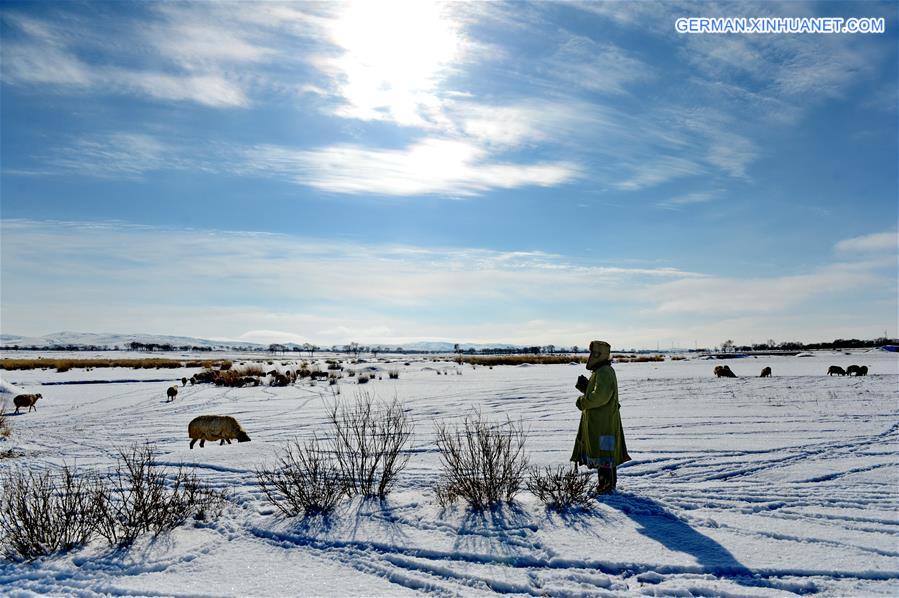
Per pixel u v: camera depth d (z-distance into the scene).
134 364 59.06
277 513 5.85
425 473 7.61
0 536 5.22
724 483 6.77
